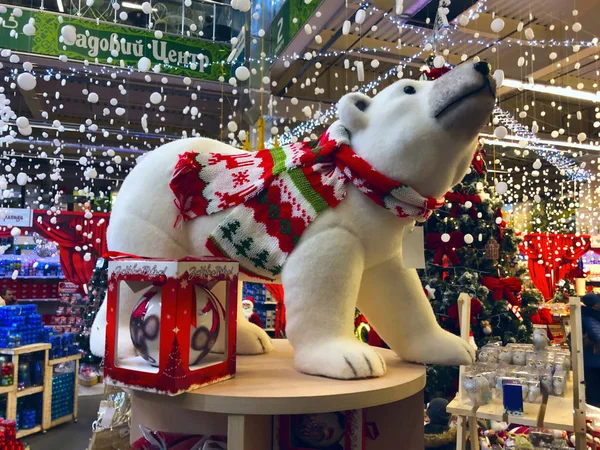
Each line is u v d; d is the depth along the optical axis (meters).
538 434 1.78
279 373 1.07
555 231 7.73
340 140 1.08
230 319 1.01
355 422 1.08
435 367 2.33
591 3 3.69
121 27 3.39
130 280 0.93
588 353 2.61
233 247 1.10
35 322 3.46
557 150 6.89
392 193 1.03
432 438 2.05
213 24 3.93
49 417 3.46
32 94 4.63
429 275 2.50
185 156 1.17
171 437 1.13
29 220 5.13
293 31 2.57
